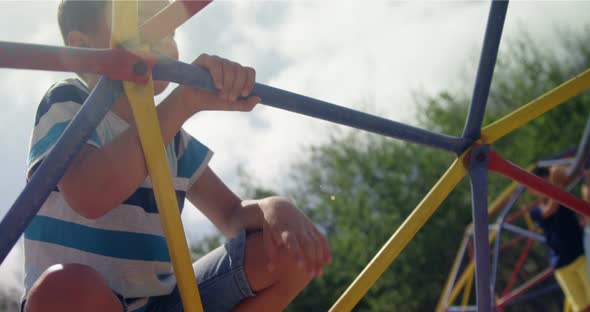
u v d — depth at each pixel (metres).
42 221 1.42
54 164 1.08
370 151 11.37
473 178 1.50
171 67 1.19
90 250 1.40
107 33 1.61
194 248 9.80
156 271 1.50
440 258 10.23
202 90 1.26
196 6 1.22
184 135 1.72
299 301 9.59
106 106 1.14
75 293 1.13
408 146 11.38
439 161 11.13
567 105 11.23
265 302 1.54
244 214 1.67
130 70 1.13
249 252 1.56
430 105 12.21
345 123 1.38
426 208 1.48
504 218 5.35
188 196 1.75
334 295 9.65
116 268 1.42
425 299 9.99
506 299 6.04
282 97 1.31
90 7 1.62
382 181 11.05
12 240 1.04
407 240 1.45
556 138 11.09
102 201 1.24
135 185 1.24
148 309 1.55
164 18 1.20
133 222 1.46
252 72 1.27
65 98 1.38
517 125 1.54
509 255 10.48
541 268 10.38
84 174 1.24
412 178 11.10
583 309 4.91
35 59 1.03
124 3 1.15
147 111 1.18
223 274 1.57
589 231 4.73
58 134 1.30
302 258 1.31
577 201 1.59
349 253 10.04
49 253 1.39
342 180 11.19
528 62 12.21
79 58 1.08
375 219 10.58
